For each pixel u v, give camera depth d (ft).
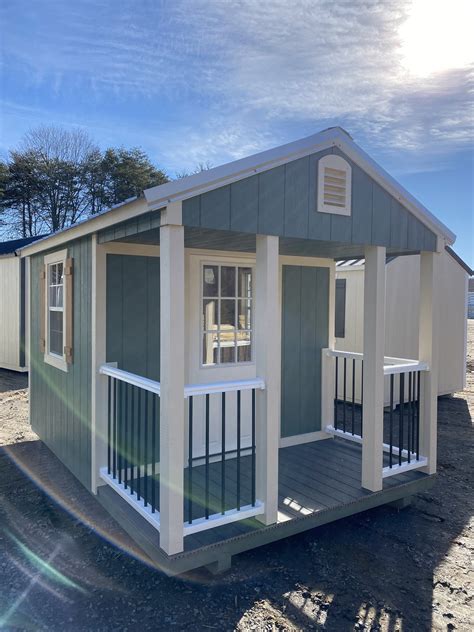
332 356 16.71
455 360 28.89
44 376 17.67
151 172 85.56
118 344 12.47
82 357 13.44
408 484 12.50
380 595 9.07
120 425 12.10
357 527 12.01
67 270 14.17
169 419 8.52
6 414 23.80
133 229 9.94
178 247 8.55
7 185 77.20
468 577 9.75
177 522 8.66
